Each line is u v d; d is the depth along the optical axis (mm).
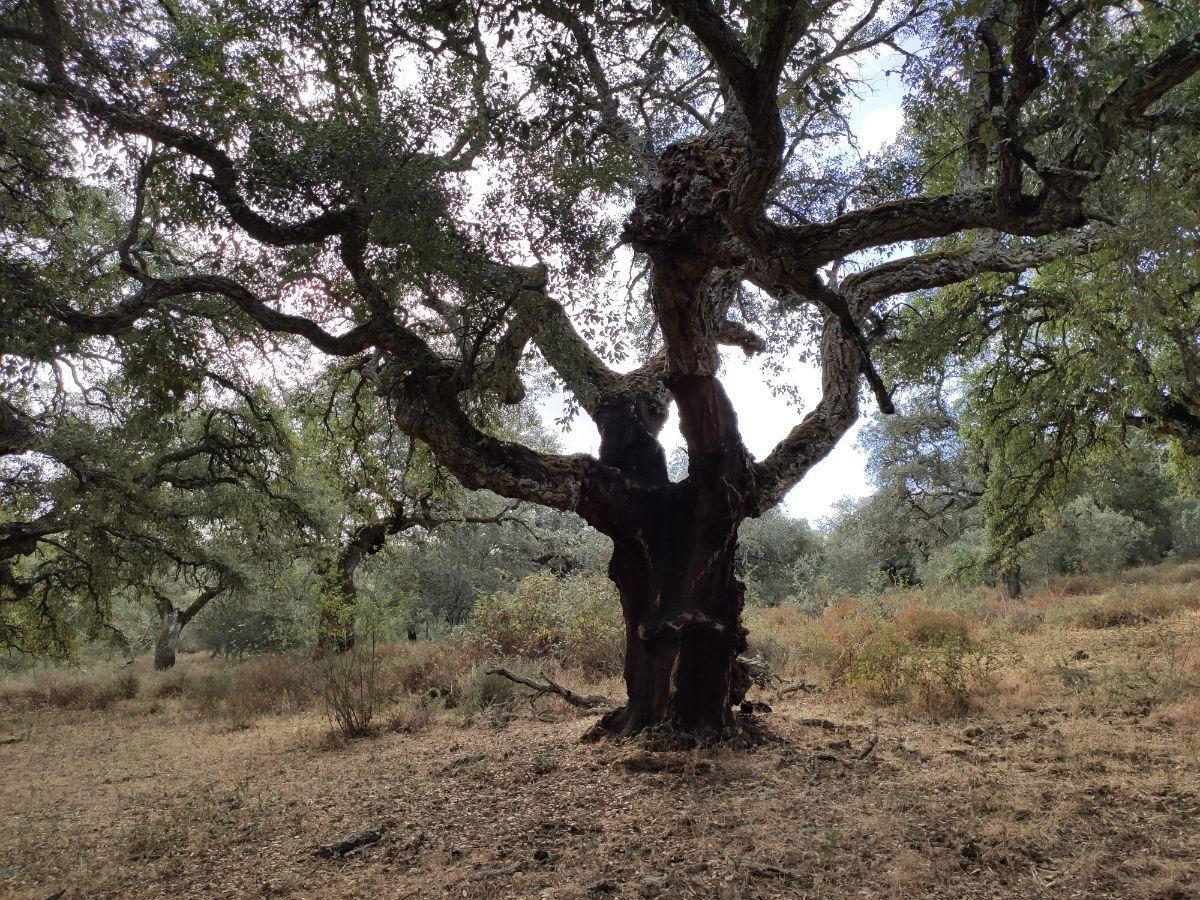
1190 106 4523
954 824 4461
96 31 6676
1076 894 3566
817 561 30047
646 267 8984
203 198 6316
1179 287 5902
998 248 7422
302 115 6719
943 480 23984
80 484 11266
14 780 8320
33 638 16609
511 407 10859
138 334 7105
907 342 9656
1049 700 7734
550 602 14195
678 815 4793
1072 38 3893
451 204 5801
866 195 8273
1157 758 5559
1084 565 21922
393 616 9953
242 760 8336
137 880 4672
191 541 16312
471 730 8617
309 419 9820
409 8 4824
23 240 7766
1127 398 9383
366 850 4777
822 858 4027
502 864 4281
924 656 8703
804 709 8266
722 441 6488
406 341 6773
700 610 6527
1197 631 10805
